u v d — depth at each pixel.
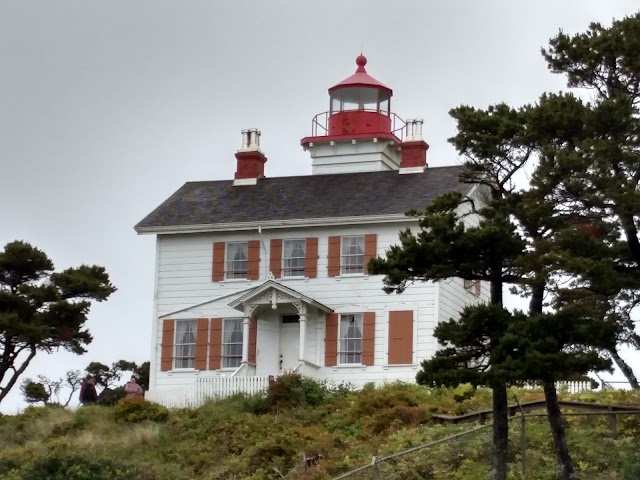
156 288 49.41
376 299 46.34
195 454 38.47
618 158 28.56
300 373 44.53
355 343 46.31
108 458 36.44
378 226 46.94
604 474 29.66
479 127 29.77
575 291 27.92
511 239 28.36
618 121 28.73
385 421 37.75
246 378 44.66
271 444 37.19
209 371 47.94
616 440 31.72
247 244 48.66
